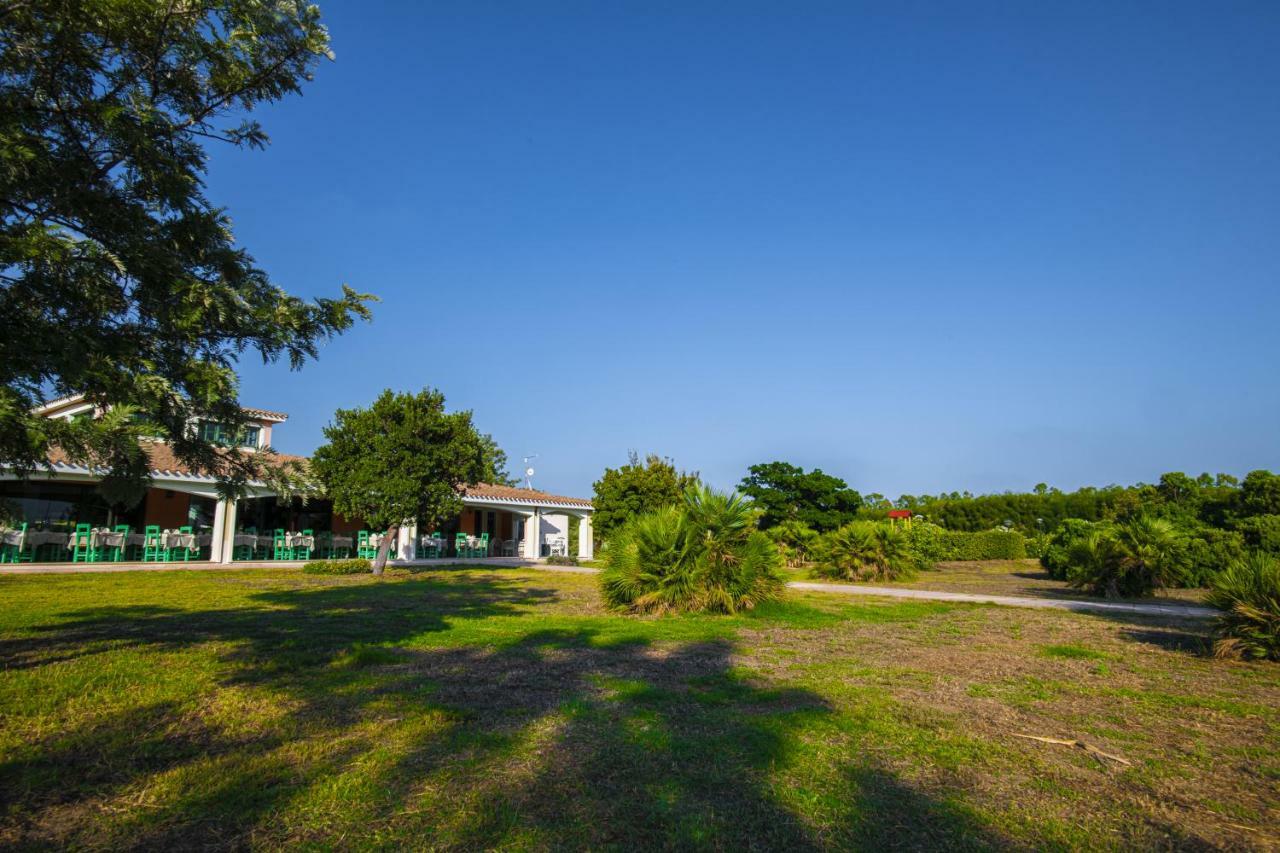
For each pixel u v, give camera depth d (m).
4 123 4.01
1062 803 3.59
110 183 4.66
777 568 12.20
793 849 3.04
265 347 5.04
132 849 2.96
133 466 4.29
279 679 5.99
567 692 5.69
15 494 19.73
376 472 18.23
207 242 4.82
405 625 9.38
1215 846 3.14
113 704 5.12
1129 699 5.80
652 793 3.60
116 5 4.07
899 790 3.71
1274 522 17.75
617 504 26.14
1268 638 7.47
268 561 21.89
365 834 3.10
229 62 4.79
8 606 10.53
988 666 7.12
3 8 3.97
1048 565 20.86
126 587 13.75
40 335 3.77
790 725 4.79
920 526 26.56
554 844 3.04
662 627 9.68
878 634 9.26
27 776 3.72
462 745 4.29
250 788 3.58
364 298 5.11
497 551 32.53
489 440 20.72
